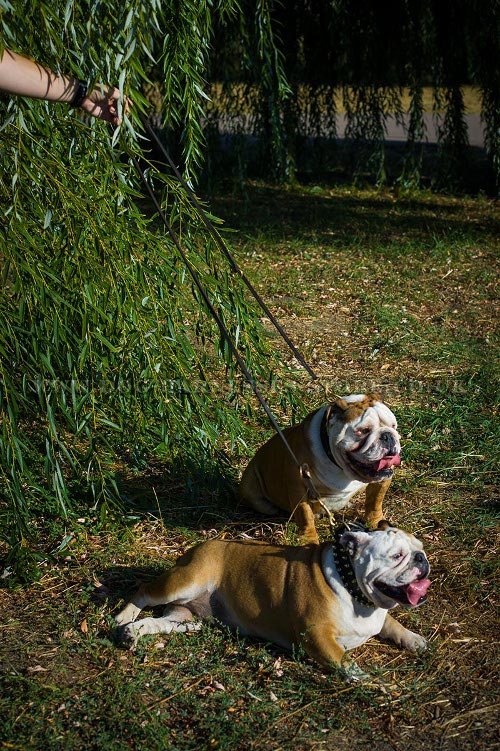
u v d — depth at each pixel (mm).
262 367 5723
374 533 3484
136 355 4980
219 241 5023
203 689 3537
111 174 4621
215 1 6992
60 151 4953
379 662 3707
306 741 3242
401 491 5289
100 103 3900
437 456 5676
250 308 5496
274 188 14594
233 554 3896
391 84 14078
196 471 5219
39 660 3730
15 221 4320
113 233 4672
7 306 4598
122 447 5734
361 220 12508
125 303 4777
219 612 3945
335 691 3492
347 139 15047
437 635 3904
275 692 3506
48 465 4562
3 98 4602
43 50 3980
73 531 4738
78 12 4207
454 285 9594
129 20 3850
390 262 10438
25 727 3309
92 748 3215
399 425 6113
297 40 13875
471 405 6391
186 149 5527
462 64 13680
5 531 4699
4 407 4719
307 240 11367
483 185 14836
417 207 13398
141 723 3320
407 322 8336
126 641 3779
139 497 5113
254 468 4992
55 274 4520
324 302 9008
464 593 4230
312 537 4590
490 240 11375
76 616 4016
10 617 4055
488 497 5211
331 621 3527
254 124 13922
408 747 3225
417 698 3480
